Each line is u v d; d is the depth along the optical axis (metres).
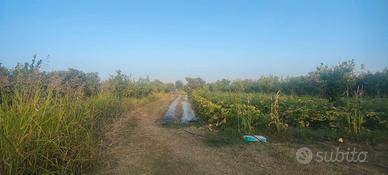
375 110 11.12
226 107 14.30
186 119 17.12
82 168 6.87
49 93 7.12
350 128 9.14
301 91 21.84
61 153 6.46
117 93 19.94
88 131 7.96
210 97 26.95
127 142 10.12
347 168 6.78
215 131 11.89
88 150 7.16
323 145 8.68
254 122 11.39
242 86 32.56
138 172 6.94
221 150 8.77
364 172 6.50
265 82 29.73
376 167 6.77
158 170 7.06
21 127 5.79
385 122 9.43
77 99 8.64
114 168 7.20
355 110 9.34
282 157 7.79
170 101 40.91
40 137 6.25
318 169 6.78
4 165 5.50
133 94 28.36
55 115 6.82
